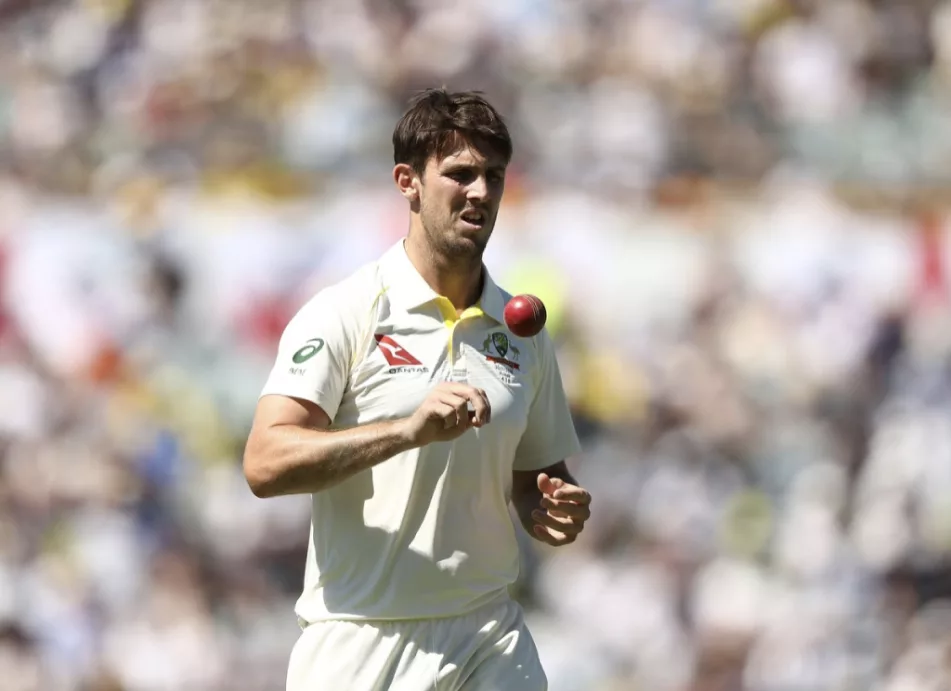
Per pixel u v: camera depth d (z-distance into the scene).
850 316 47.16
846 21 58.25
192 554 40.34
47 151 54.09
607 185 50.03
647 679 38.75
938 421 43.69
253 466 14.19
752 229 48.91
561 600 40.38
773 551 41.62
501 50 55.88
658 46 56.03
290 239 47.19
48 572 38.91
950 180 53.03
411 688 14.81
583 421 44.34
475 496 15.00
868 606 39.97
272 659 38.47
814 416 45.06
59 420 43.59
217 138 52.78
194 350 45.81
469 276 15.24
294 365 14.59
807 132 54.53
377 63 55.91
